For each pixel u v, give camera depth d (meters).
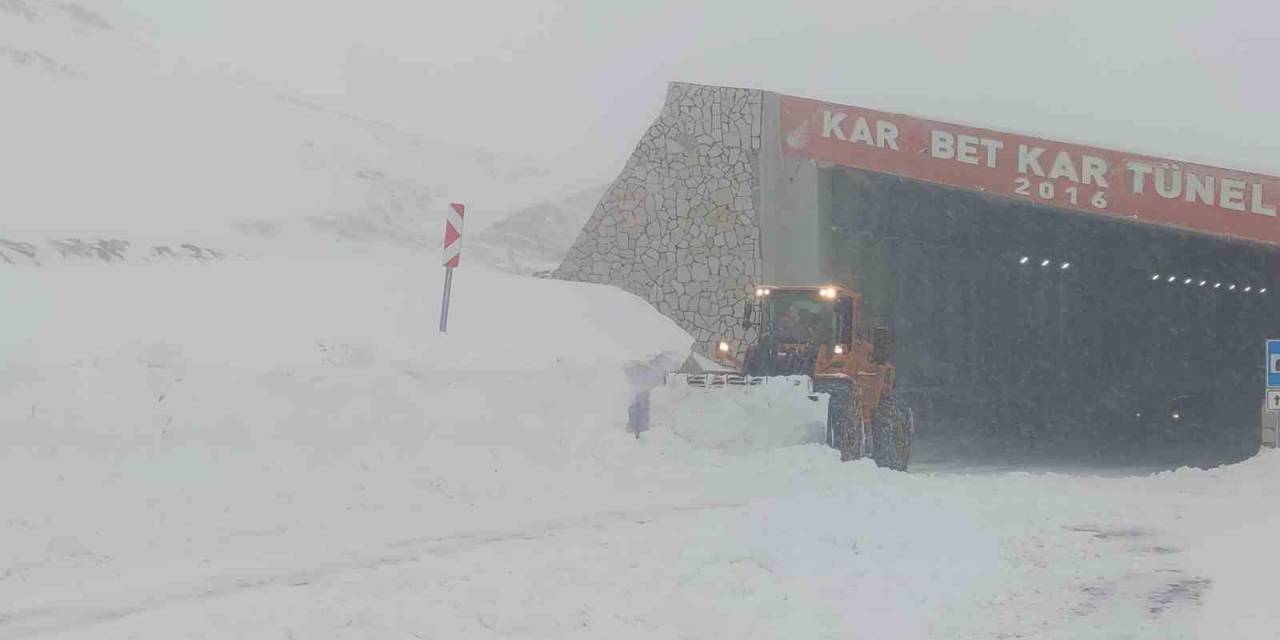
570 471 15.20
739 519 12.12
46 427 11.38
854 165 29.02
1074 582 9.34
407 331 18.73
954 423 38.12
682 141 29.38
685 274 28.98
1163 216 27.89
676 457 17.03
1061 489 16.44
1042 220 34.56
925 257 39.44
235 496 11.59
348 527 11.23
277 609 7.69
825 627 7.57
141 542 9.98
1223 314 45.59
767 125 29.38
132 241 21.34
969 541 11.09
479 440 15.33
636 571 9.12
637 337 24.17
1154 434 39.25
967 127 28.59
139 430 11.98
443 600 7.98
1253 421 43.97
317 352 15.88
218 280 18.75
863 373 21.44
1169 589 9.05
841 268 32.34
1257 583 9.20
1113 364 47.28
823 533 11.02
